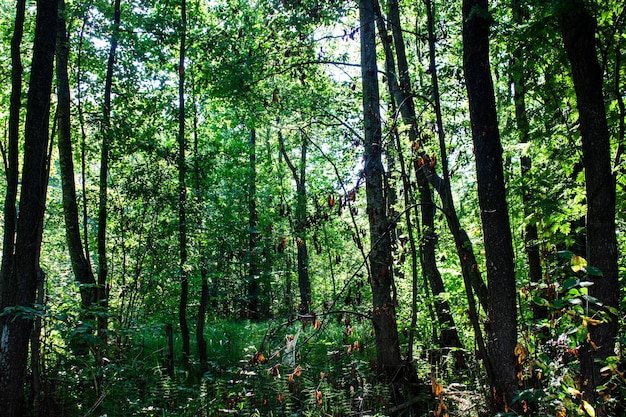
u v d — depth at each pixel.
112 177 11.51
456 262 10.28
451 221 5.94
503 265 5.40
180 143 10.93
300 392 7.47
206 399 7.79
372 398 7.41
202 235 10.78
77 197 12.02
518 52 6.72
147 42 11.11
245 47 10.82
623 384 4.87
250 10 11.77
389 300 7.98
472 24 5.38
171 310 12.12
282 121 10.84
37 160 6.73
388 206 9.94
